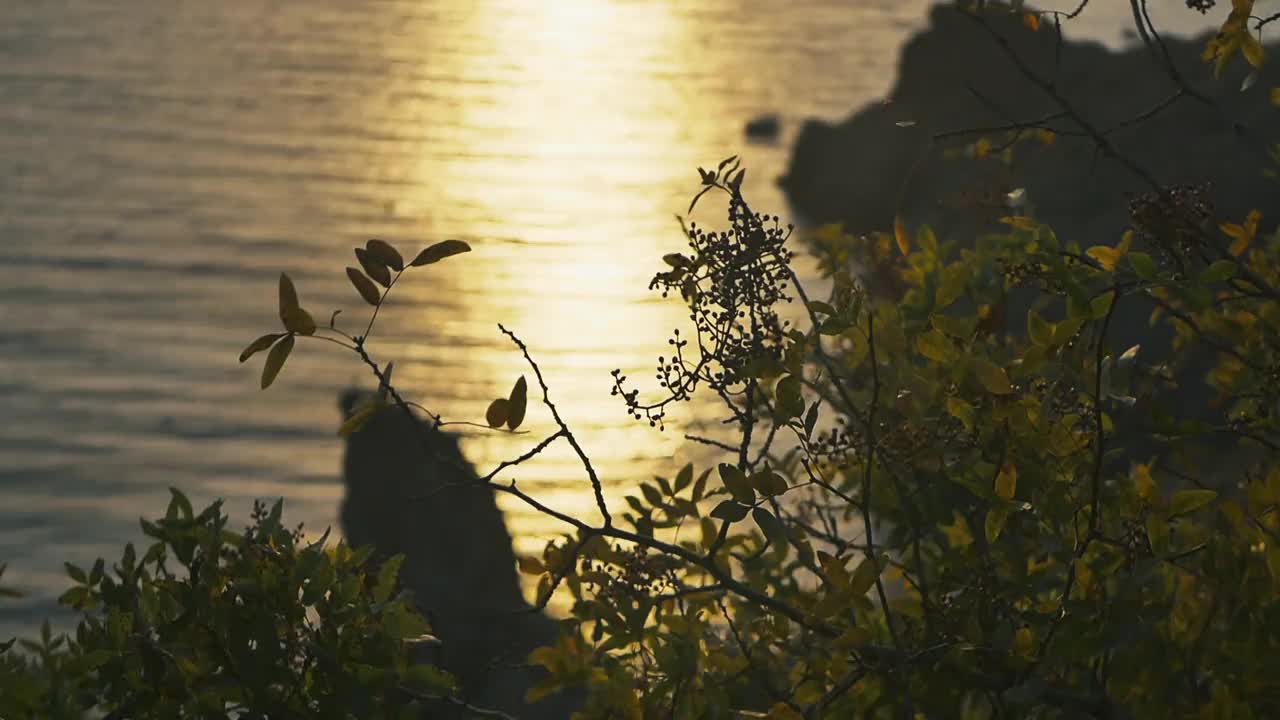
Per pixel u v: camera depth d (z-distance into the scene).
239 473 19.98
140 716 3.03
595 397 20.84
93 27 54.12
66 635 3.12
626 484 16.70
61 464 20.09
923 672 3.18
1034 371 3.12
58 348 24.34
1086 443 3.32
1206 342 3.58
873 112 33.44
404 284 27.72
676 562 3.49
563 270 28.98
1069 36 25.61
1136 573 3.01
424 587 8.67
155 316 26.09
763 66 55.19
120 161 36.41
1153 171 18.03
